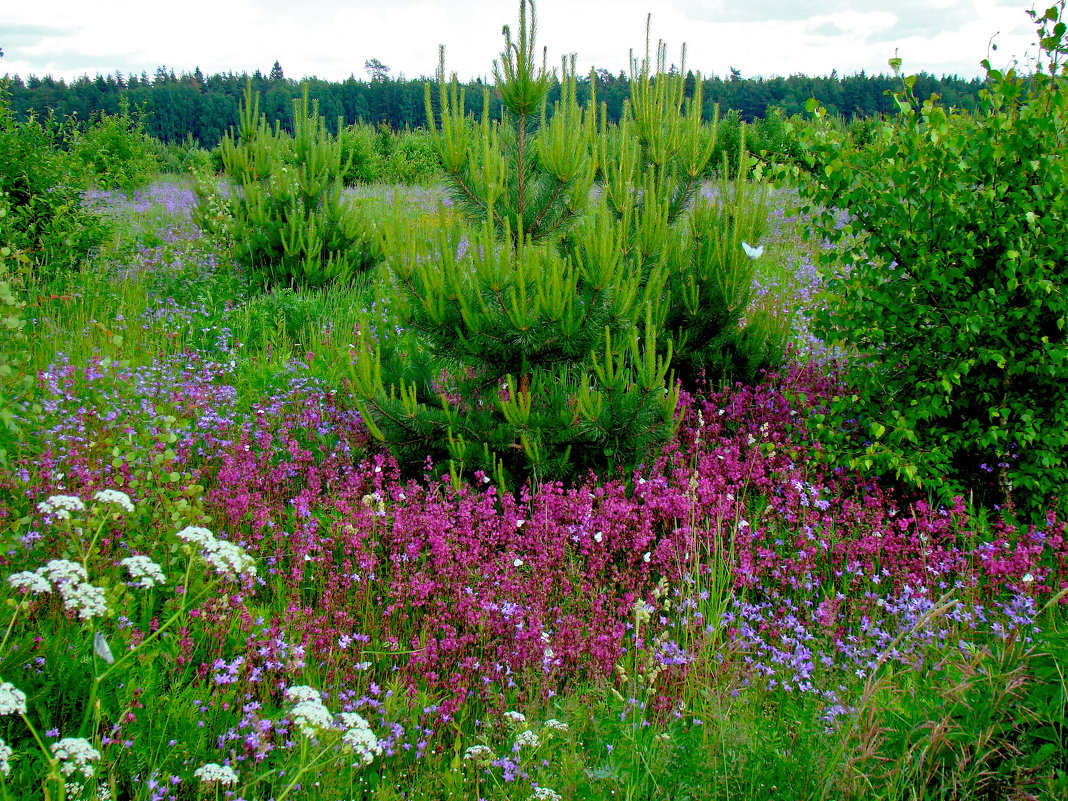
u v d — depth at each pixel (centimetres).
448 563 430
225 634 365
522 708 343
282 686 339
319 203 1138
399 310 543
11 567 377
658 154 684
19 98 9962
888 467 549
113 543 437
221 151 1158
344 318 967
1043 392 543
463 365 586
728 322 691
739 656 387
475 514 484
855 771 281
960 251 532
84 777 271
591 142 582
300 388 712
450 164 564
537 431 539
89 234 1084
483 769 322
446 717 339
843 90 8800
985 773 281
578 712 332
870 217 559
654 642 385
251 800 292
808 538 481
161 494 434
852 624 442
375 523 469
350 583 433
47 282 968
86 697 321
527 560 445
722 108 8181
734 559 472
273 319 934
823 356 797
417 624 421
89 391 618
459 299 528
